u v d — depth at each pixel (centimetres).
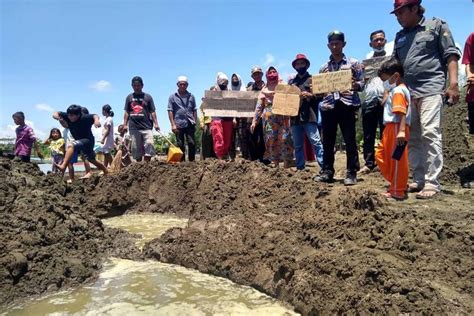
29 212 597
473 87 661
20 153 1098
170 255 585
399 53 614
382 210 494
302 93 771
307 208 590
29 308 441
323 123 718
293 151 849
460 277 394
